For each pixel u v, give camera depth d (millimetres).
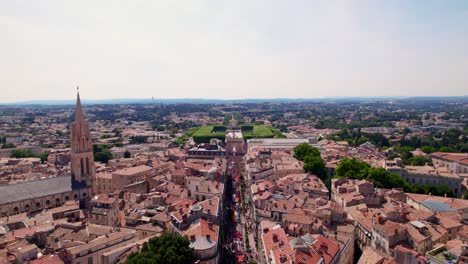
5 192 194750
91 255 133000
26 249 128625
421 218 166875
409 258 127375
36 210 198875
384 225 152750
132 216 178375
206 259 139375
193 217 169500
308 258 123312
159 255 122938
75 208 192625
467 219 184375
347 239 156875
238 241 185375
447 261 122938
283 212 181875
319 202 194250
